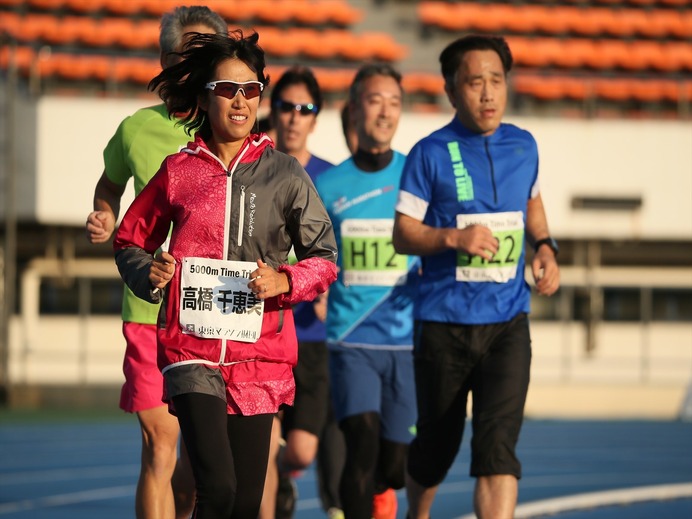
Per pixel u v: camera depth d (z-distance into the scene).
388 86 16.55
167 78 10.15
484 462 12.27
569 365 53.50
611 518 20.11
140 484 12.31
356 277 16.17
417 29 59.78
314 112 18.22
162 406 12.29
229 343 9.92
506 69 13.24
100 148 48.53
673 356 54.53
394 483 16.20
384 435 16.11
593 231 51.09
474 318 12.92
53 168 48.38
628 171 51.09
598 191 51.00
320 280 9.95
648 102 56.03
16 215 48.25
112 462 28.78
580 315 54.06
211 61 9.98
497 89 13.02
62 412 45.25
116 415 43.91
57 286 51.78
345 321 16.08
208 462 9.60
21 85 49.72
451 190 13.02
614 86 55.84
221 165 10.03
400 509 20.75
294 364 10.38
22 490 23.64
